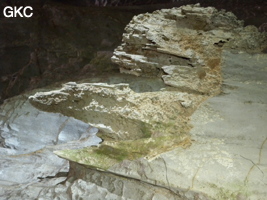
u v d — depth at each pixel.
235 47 4.37
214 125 2.90
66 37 6.87
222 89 3.53
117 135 3.12
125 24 7.04
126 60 4.33
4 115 4.86
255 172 2.35
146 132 2.95
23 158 3.97
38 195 2.90
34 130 4.54
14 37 6.76
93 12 7.29
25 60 6.54
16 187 3.21
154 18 4.66
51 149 4.05
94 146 3.01
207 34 4.46
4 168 3.71
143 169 2.60
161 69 4.08
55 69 6.36
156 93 3.39
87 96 3.20
